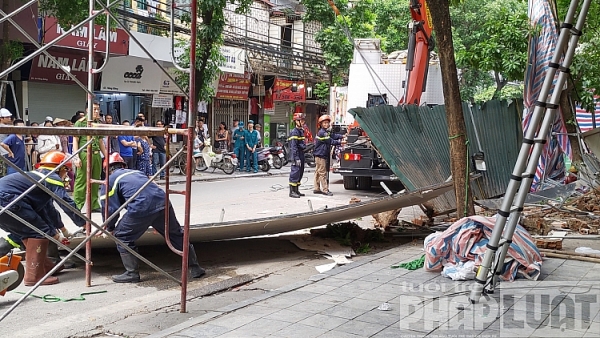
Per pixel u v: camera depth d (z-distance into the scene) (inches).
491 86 1059.3
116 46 656.4
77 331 188.5
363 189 586.6
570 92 440.5
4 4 485.7
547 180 416.5
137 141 597.9
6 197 233.1
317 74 1087.6
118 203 250.1
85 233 257.8
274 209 452.4
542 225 329.1
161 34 735.1
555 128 418.3
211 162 788.6
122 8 661.9
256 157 832.3
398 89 629.9
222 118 940.6
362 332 169.3
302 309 193.2
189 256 260.5
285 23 1117.7
